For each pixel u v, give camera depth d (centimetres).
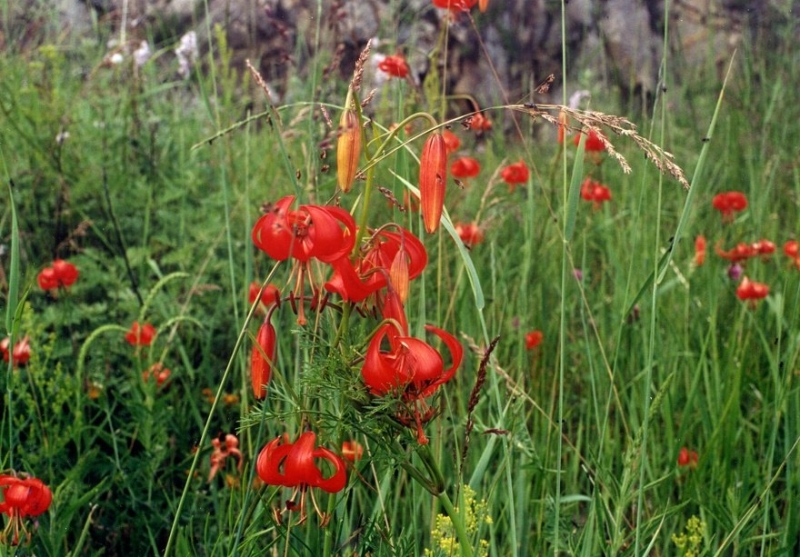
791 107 562
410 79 348
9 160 431
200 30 685
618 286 348
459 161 381
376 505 225
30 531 221
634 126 159
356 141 156
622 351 334
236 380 326
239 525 183
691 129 583
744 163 517
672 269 392
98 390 306
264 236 153
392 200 165
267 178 420
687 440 299
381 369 148
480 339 313
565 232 196
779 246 438
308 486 161
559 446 202
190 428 313
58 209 386
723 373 310
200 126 520
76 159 438
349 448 217
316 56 267
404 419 153
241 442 256
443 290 313
